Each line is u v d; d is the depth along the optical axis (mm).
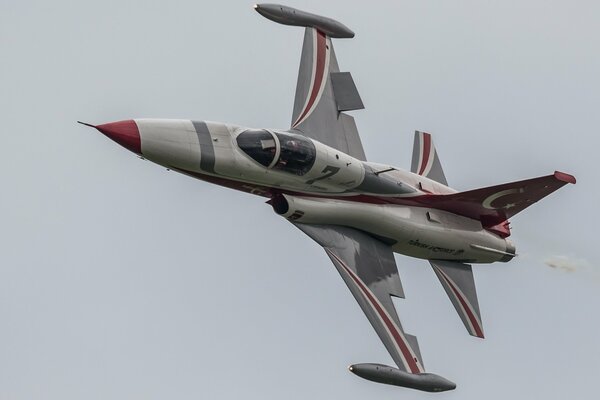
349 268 80062
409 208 84500
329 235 80375
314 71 87375
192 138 72625
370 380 76750
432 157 96062
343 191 80000
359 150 86500
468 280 89688
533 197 86125
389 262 83500
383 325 79562
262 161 74750
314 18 89188
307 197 78750
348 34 91375
